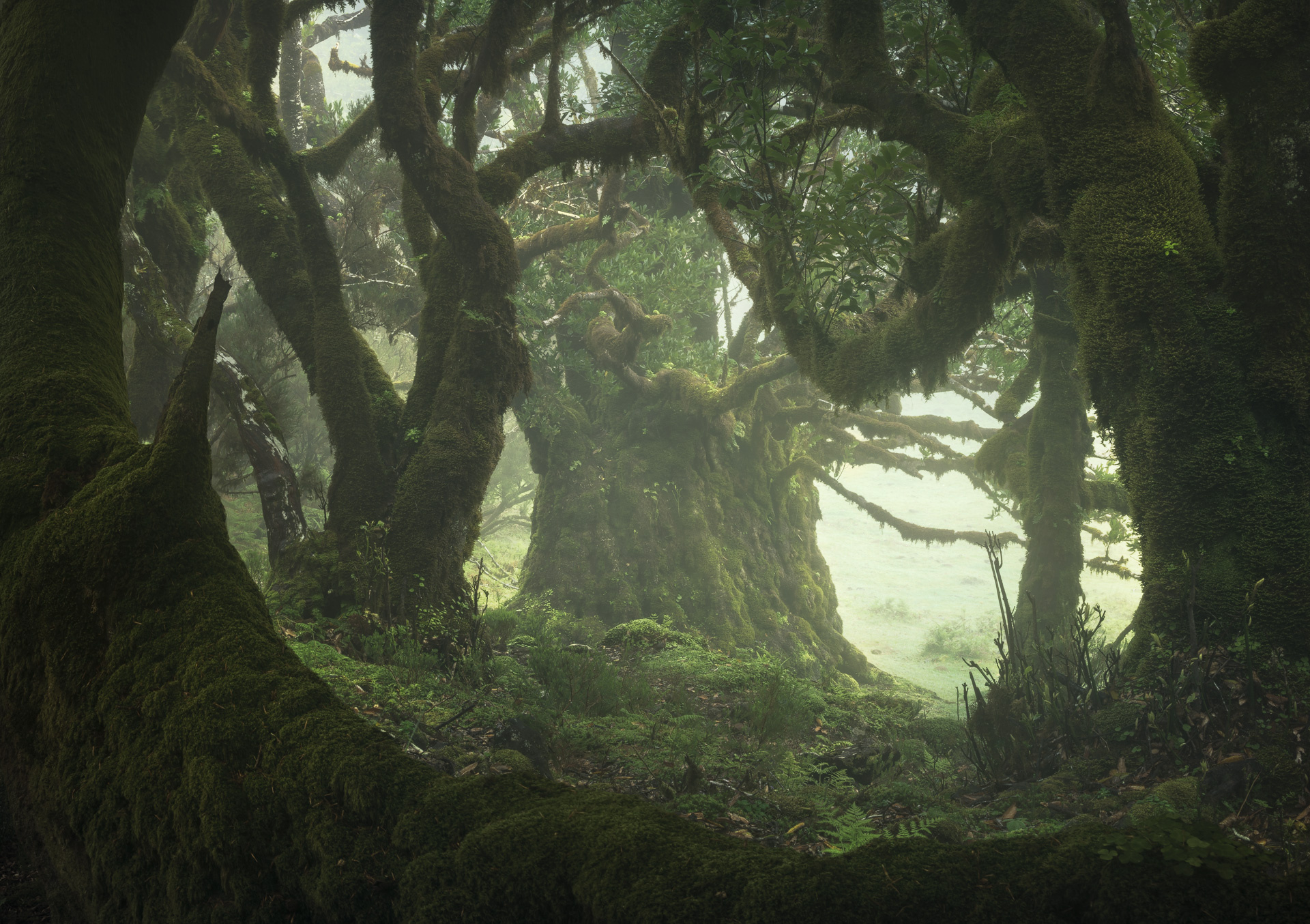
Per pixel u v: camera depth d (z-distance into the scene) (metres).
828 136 7.56
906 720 7.88
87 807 2.61
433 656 6.85
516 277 8.44
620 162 9.05
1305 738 3.80
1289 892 1.70
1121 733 4.27
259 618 2.84
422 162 8.03
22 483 3.31
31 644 2.94
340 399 8.17
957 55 5.83
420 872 2.08
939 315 6.24
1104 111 5.04
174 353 8.53
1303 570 4.41
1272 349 4.62
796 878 1.85
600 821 2.10
